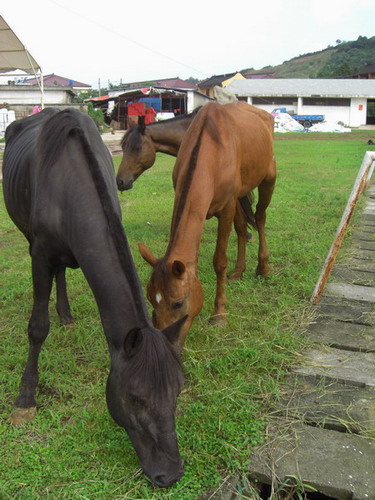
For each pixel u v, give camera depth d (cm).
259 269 500
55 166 283
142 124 614
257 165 454
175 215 322
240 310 429
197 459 251
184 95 3531
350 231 660
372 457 256
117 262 240
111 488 236
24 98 2927
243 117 459
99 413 288
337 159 1569
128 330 220
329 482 239
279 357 349
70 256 290
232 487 238
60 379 327
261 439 268
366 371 337
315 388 318
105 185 264
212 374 336
